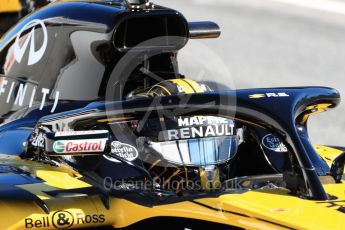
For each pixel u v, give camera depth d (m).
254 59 42.22
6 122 17.78
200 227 13.49
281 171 15.96
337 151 18.52
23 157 16.05
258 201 13.92
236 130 16.25
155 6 17.33
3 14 21.98
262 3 54.62
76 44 17.22
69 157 15.27
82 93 17.09
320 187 14.08
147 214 13.96
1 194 13.91
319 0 55.00
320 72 40.03
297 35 47.09
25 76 18.06
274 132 14.57
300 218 13.11
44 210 13.73
